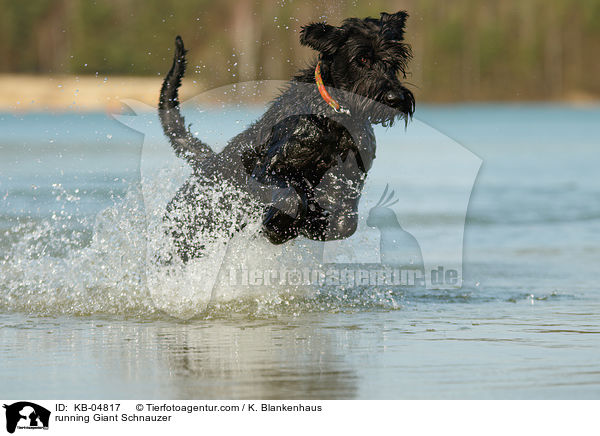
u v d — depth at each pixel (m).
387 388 7.94
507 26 138.25
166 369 8.55
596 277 14.38
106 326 10.78
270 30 47.16
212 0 103.31
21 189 22.80
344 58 10.68
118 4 107.88
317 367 8.61
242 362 8.81
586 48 141.50
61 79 95.50
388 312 11.65
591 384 8.05
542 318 11.14
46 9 127.81
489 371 8.47
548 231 19.66
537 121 73.94
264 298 12.37
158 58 103.19
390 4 109.25
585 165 35.28
